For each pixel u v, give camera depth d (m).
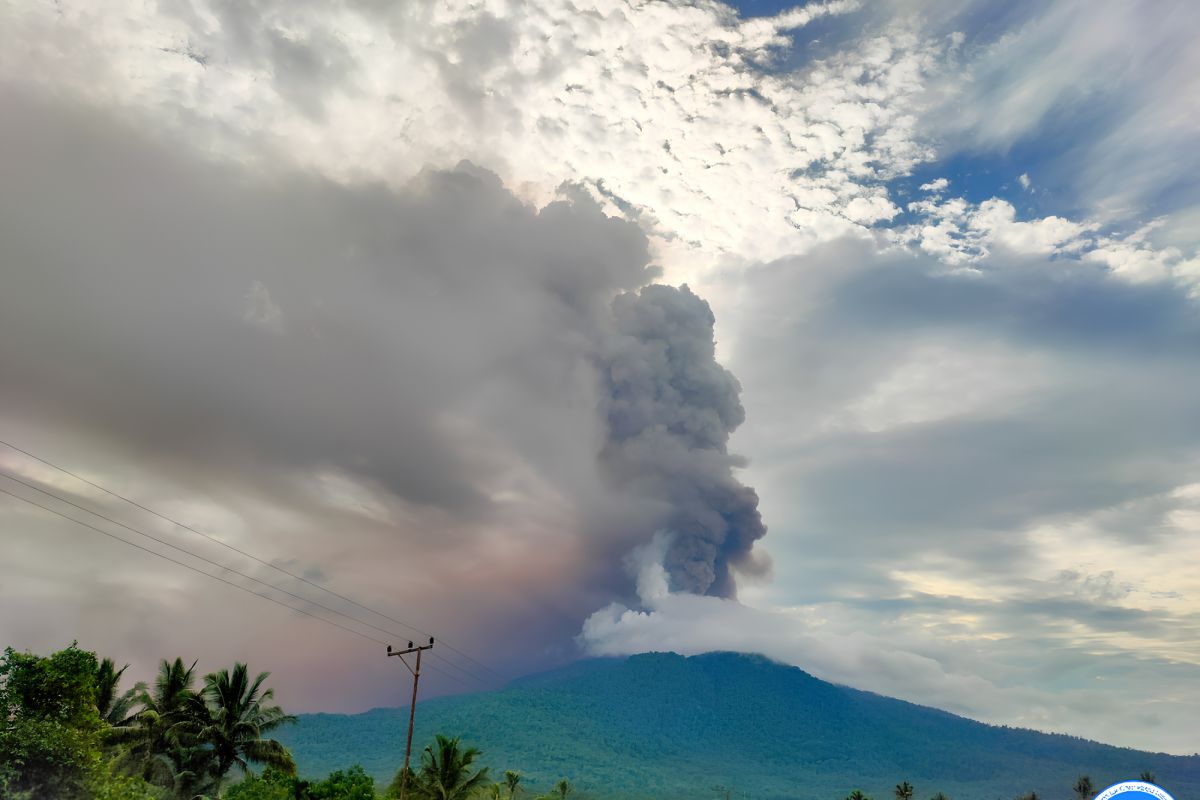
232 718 71.81
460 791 86.38
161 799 63.72
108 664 72.81
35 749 48.66
